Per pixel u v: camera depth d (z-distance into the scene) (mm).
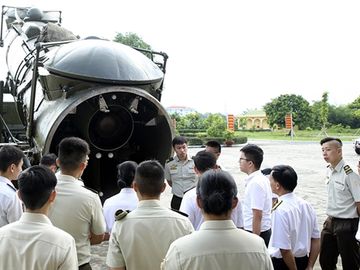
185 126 57062
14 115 10602
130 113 7066
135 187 3652
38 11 11367
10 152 4477
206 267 2711
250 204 5176
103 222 4191
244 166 5238
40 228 3055
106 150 7211
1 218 4293
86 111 6898
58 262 2971
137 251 3475
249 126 88188
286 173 4520
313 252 4750
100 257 6652
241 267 2744
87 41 7258
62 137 7230
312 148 36469
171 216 3570
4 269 2992
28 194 3066
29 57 9336
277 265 4574
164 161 7465
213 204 2803
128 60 6949
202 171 4992
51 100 7191
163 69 7996
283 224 4387
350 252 5906
